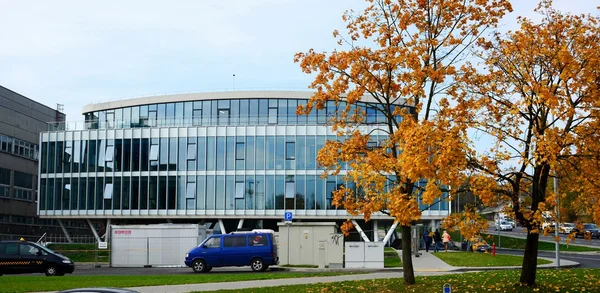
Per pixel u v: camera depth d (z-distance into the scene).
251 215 55.97
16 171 70.38
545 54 16.66
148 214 57.09
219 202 56.47
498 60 17.83
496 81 17.88
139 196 57.50
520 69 17.48
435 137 15.41
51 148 60.34
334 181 55.66
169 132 57.94
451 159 15.41
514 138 17.25
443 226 17.58
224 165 56.88
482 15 19.08
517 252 48.00
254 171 56.50
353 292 20.09
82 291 11.05
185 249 40.75
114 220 60.56
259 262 33.12
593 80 16.30
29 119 73.75
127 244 41.12
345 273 30.16
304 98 63.19
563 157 16.80
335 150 19.70
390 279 23.30
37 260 30.83
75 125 60.59
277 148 56.62
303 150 56.41
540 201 17.45
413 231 40.94
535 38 17.06
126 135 58.53
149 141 58.06
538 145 15.55
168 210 56.94
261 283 24.33
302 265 36.28
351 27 19.86
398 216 16.72
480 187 16.41
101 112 68.06
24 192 71.94
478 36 19.30
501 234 72.69
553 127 16.56
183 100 64.69
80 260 48.81
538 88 16.00
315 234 36.72
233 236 33.59
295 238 36.81
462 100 17.72
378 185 18.44
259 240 33.41
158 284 24.64
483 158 16.62
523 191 17.81
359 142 19.41
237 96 63.69
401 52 18.75
